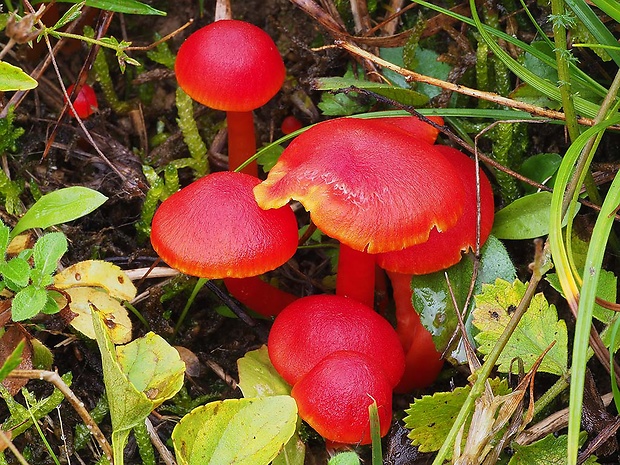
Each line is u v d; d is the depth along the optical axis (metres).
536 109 0.27
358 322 0.25
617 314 0.25
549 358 0.25
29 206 0.31
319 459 0.28
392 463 0.26
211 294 0.31
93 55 0.31
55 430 0.27
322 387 0.24
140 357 0.24
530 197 0.28
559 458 0.24
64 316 0.26
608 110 0.27
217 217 0.24
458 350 0.27
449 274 0.27
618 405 0.24
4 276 0.25
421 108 0.29
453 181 0.24
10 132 0.31
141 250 0.31
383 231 0.23
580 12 0.26
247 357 0.27
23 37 0.23
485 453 0.23
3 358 0.26
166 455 0.26
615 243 0.29
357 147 0.24
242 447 0.23
